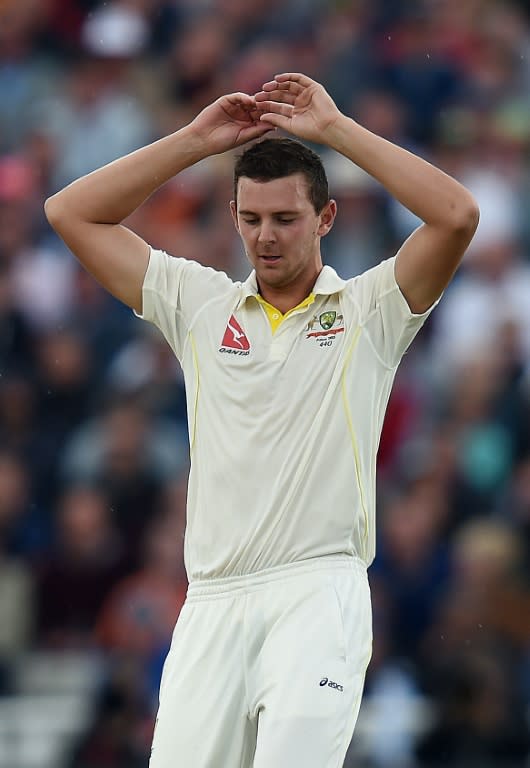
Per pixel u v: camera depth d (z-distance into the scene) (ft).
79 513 119.55
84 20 173.78
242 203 56.24
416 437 125.59
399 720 104.12
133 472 122.31
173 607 111.34
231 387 56.75
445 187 55.42
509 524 117.08
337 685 53.78
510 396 128.06
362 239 136.87
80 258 59.36
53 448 130.31
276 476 55.47
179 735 55.36
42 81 168.55
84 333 138.41
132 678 108.37
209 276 59.16
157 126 162.71
